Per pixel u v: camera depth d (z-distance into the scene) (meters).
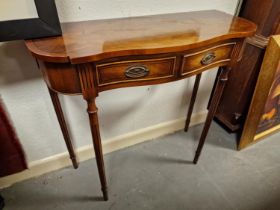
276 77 1.13
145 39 0.66
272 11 0.98
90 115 0.69
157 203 1.02
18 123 0.92
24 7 0.60
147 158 1.23
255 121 1.22
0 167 0.99
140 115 1.22
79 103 0.99
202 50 0.71
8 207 0.97
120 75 0.65
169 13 0.95
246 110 1.28
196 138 1.38
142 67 0.65
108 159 1.22
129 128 1.24
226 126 1.42
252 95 1.19
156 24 0.80
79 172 1.14
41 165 1.09
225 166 1.21
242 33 0.74
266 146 1.34
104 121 1.12
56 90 0.63
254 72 1.14
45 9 0.61
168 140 1.36
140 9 0.89
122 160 1.21
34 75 0.83
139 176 1.13
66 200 1.01
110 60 0.60
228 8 1.10
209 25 0.80
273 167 1.21
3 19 0.59
